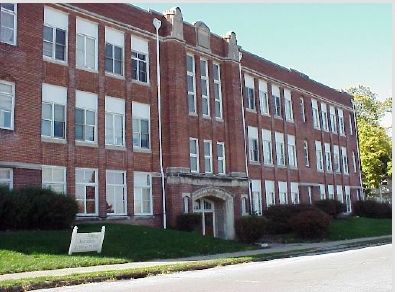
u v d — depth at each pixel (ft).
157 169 88.84
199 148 97.91
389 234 111.65
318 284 35.70
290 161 131.03
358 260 54.75
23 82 70.69
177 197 88.99
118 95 84.99
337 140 156.87
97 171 79.25
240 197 103.65
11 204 60.54
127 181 83.46
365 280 37.35
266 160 121.29
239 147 106.01
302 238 95.66
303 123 139.13
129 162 84.33
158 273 47.39
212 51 105.50
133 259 57.16
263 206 115.85
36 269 47.60
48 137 73.20
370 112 216.95
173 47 93.91
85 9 81.61
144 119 88.99
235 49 110.32
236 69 109.70
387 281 36.47
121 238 65.51
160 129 90.63
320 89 151.43
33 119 71.31
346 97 167.63
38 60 73.36
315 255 67.67
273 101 127.75
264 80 124.88
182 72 94.53
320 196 141.79
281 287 34.63
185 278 42.91
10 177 67.56
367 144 199.00
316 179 140.67
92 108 80.64
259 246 79.77
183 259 59.67
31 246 54.85
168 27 94.73
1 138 66.80
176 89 92.38
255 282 38.01
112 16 86.07
